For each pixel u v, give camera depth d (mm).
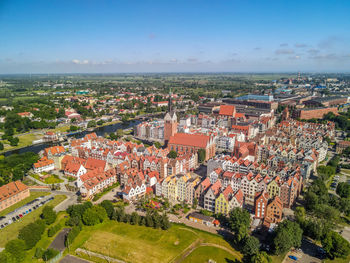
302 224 181000
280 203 192875
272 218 193750
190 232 184875
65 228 186875
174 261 156625
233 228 182250
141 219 194750
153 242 173500
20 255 154625
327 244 160500
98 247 168250
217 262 156125
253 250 156750
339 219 198750
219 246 169875
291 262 157500
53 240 174250
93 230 186250
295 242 164500
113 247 168250
